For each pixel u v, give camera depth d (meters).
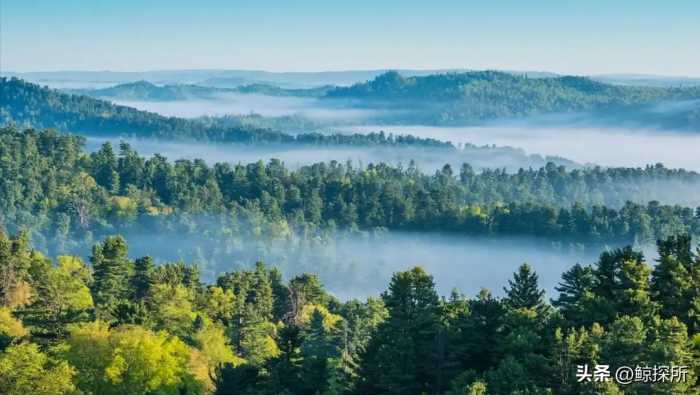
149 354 62.19
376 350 65.81
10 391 53.62
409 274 67.94
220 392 63.25
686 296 68.81
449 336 64.31
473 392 51.00
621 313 67.12
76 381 60.41
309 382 65.06
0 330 74.12
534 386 50.78
